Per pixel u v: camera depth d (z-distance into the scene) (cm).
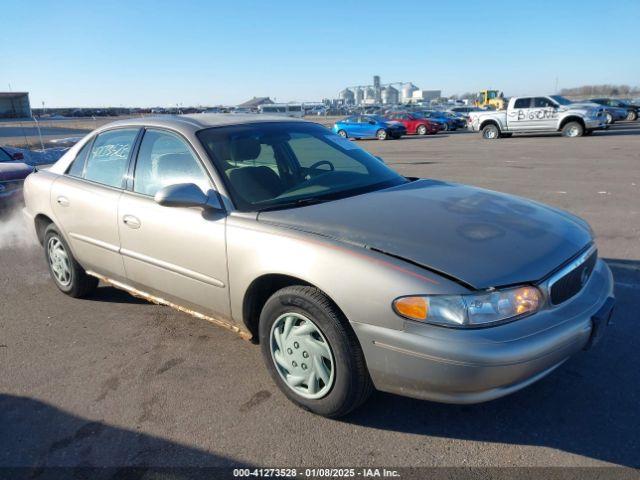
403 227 282
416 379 250
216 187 331
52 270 497
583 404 299
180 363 363
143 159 383
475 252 260
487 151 1788
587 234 314
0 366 370
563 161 1380
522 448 267
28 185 496
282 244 287
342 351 270
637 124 3028
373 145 2458
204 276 334
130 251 383
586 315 269
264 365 357
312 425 292
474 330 239
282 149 379
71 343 400
